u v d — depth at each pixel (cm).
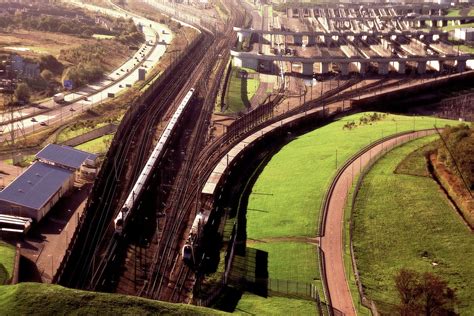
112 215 12325
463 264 10419
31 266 10769
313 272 10494
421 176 13300
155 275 10494
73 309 8306
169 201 13175
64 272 10225
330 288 10044
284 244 11431
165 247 11375
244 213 12925
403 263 10606
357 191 12888
